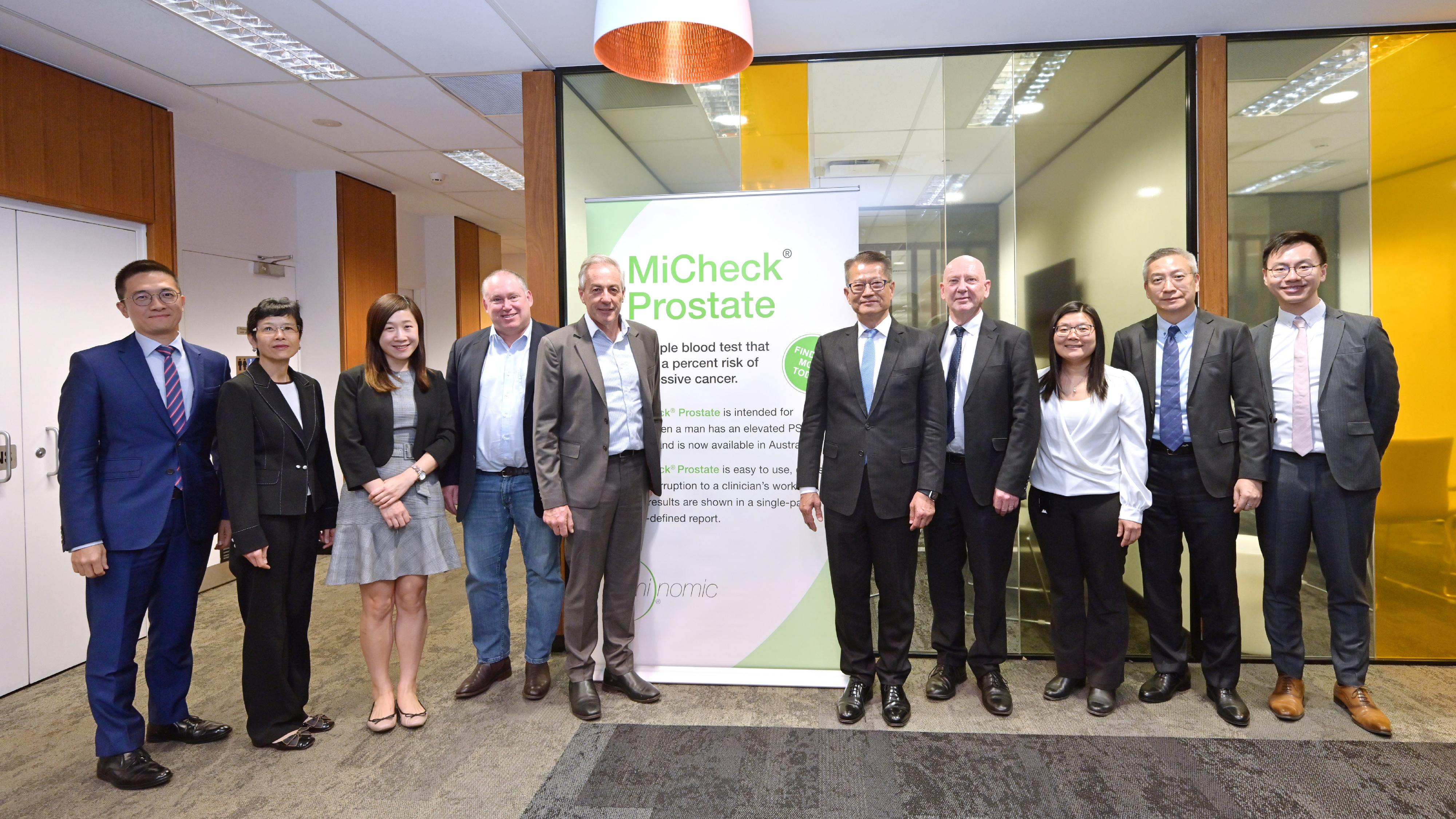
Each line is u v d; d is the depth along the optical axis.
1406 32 3.08
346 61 3.44
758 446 2.78
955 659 2.73
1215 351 2.50
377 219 6.22
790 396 2.76
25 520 3.16
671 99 3.40
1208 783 2.11
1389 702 2.64
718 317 2.78
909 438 2.44
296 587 2.45
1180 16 2.96
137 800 2.13
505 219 7.76
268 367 2.40
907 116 3.29
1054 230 3.23
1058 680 2.70
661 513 2.84
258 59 3.44
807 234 2.73
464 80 3.71
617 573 2.71
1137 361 2.63
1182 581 3.16
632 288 2.82
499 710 2.69
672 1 1.85
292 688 2.48
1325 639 3.04
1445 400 3.06
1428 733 2.39
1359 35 3.10
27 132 3.25
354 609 4.00
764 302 2.76
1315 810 1.97
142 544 2.26
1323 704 2.62
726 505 2.80
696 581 2.83
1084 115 3.22
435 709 2.71
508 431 2.77
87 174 3.55
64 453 2.20
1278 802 2.01
